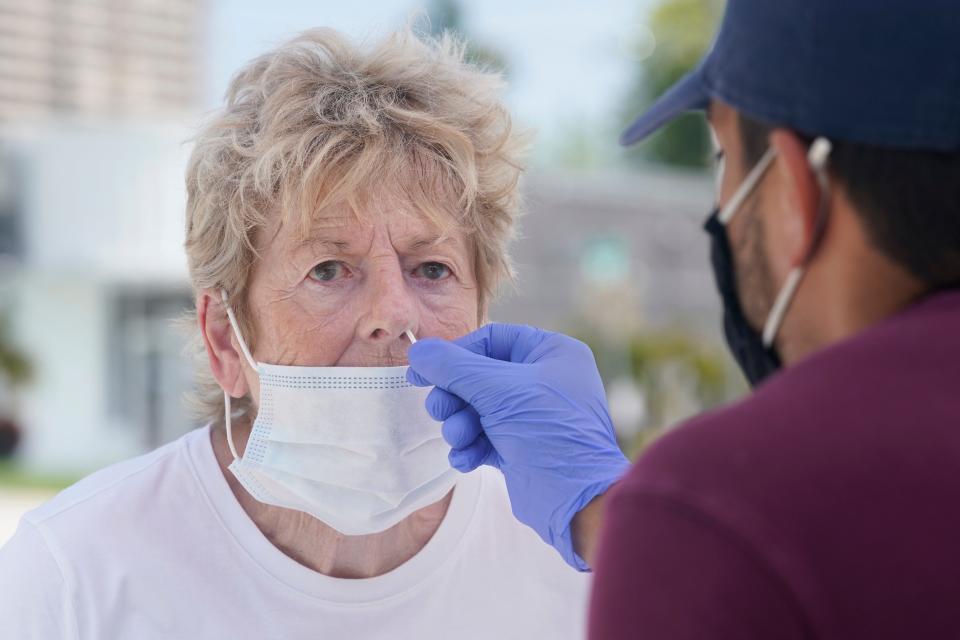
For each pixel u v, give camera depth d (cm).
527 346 171
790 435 82
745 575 78
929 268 90
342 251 160
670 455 85
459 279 172
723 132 106
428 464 163
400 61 166
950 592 76
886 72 87
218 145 162
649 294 1365
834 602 76
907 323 88
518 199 181
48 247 1068
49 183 1065
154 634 153
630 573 83
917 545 77
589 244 1259
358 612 162
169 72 1340
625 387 1241
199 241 165
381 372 159
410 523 171
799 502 79
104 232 1055
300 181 155
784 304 100
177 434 1109
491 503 177
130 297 1106
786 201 98
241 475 161
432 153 163
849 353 87
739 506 79
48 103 1261
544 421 152
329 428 159
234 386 171
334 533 164
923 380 83
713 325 1437
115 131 1055
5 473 1062
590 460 152
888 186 89
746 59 98
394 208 161
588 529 150
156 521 159
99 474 169
